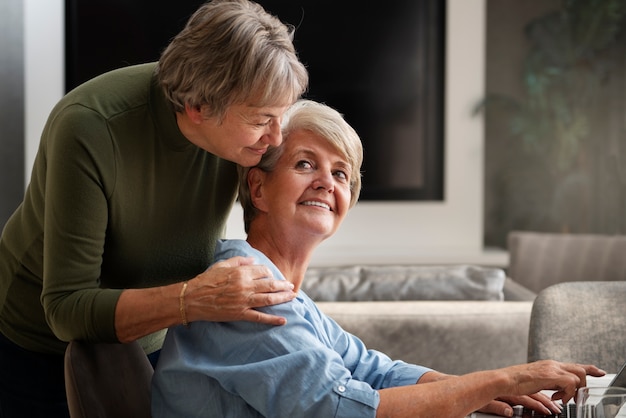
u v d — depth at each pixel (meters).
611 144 8.07
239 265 1.74
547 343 2.31
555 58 7.81
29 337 2.11
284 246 1.87
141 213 1.94
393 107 7.54
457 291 3.32
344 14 7.41
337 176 1.86
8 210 6.57
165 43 7.03
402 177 7.61
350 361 1.99
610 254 5.43
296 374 1.62
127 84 1.91
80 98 1.86
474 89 7.52
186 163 1.96
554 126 7.83
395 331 3.09
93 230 1.82
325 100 7.46
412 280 3.34
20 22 6.59
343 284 3.33
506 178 8.18
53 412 2.15
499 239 8.23
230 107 1.73
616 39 8.01
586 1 7.73
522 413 1.82
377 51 7.48
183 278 2.08
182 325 1.76
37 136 6.64
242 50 1.69
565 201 8.02
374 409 1.60
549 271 5.54
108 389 1.73
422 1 7.50
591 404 1.56
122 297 1.74
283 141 1.84
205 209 2.05
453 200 7.59
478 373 1.67
